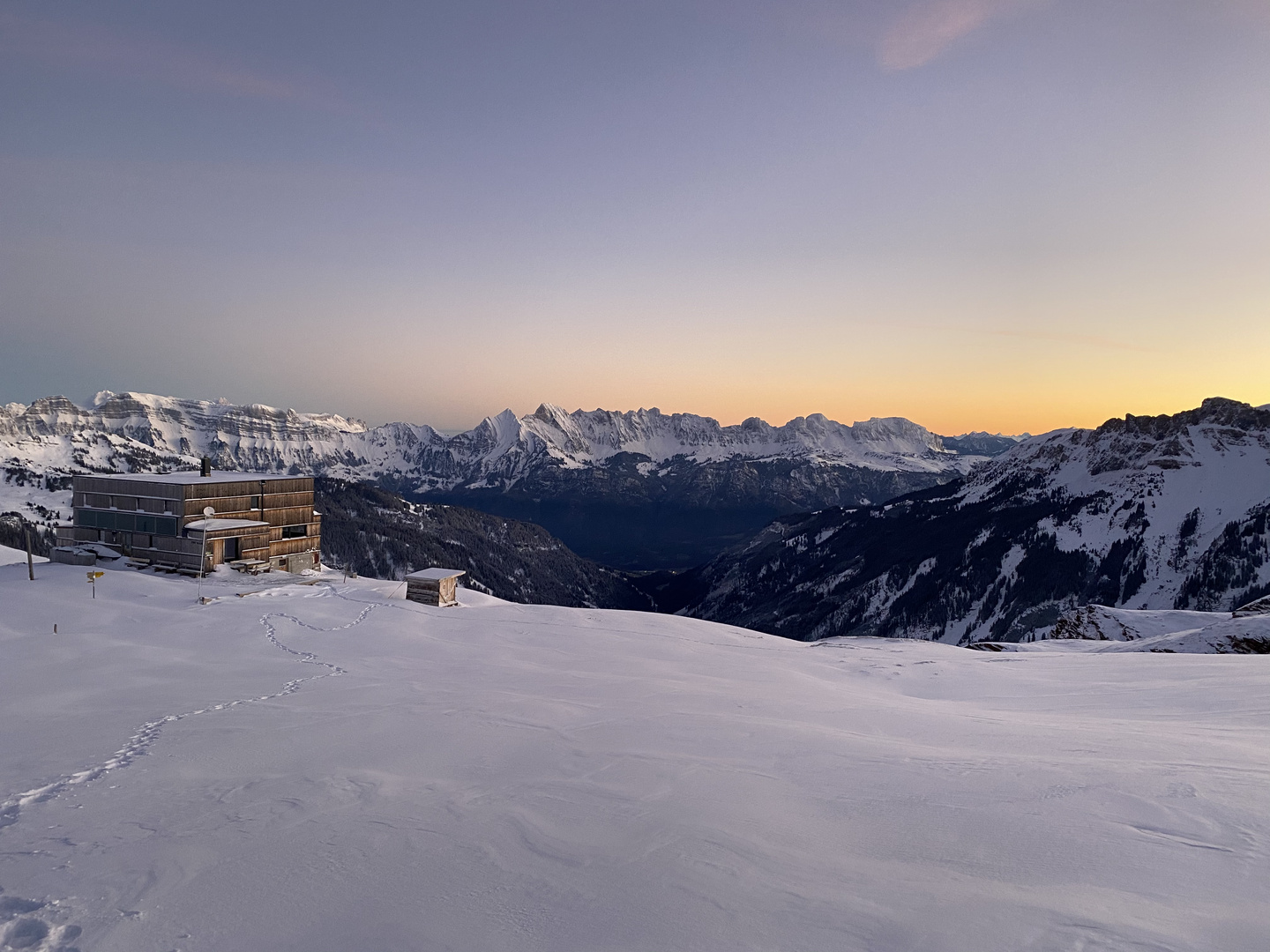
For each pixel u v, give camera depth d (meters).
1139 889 6.27
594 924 6.16
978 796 9.42
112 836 8.71
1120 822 7.97
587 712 16.81
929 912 6.06
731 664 29.00
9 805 10.07
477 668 25.05
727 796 9.94
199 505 49.81
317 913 6.54
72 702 18.22
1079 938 5.40
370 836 8.56
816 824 8.65
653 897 6.65
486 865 7.60
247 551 51.88
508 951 5.71
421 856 7.88
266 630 31.61
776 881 6.95
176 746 13.47
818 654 34.44
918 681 27.12
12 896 7.00
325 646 28.88
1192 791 8.91
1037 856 7.23
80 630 30.52
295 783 11.00
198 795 10.41
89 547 51.78
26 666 23.73
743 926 5.98
